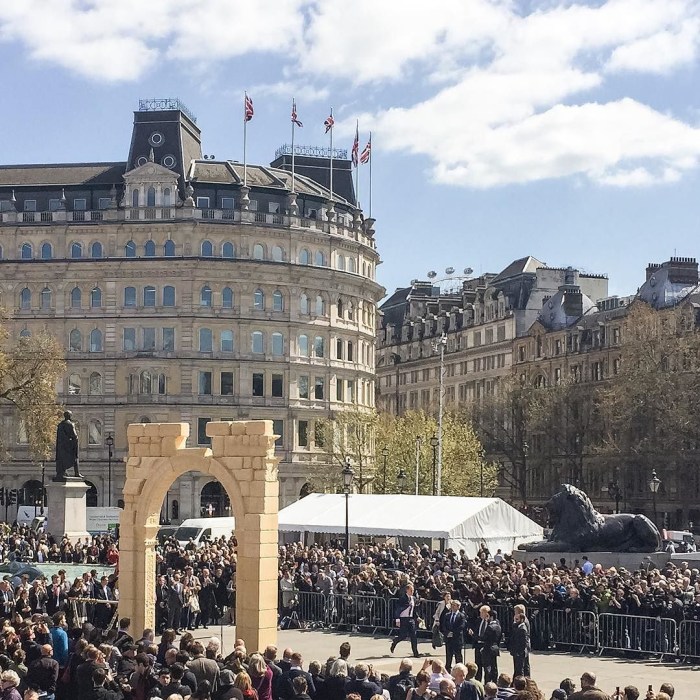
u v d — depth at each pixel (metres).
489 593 43.91
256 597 36.91
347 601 48.66
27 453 129.88
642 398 118.25
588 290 183.88
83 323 131.25
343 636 46.84
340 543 71.81
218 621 48.94
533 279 182.62
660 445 118.19
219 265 130.38
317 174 154.25
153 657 25.83
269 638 37.19
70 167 137.50
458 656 37.25
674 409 114.25
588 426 147.38
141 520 39.22
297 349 134.12
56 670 25.22
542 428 147.12
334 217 139.38
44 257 132.00
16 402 99.12
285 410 132.88
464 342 192.00
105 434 130.25
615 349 153.00
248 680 22.94
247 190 132.25
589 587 43.00
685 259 147.25
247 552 37.12
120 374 130.62
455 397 192.88
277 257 133.75
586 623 42.09
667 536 80.81
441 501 64.19
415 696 24.17
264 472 37.06
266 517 37.09
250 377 131.75
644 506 140.00
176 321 130.00
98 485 129.75
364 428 127.81
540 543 60.06
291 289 133.75
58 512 70.44
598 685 35.34
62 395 130.75
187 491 126.94
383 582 48.09
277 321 132.88
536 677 36.94
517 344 176.62
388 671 37.34
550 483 161.75
